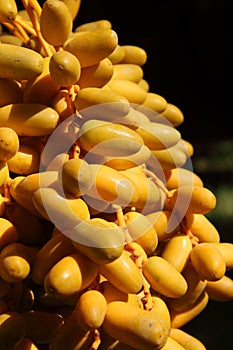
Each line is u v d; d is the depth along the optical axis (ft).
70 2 2.49
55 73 2.04
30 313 2.03
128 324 1.89
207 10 8.94
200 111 9.59
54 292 1.88
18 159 2.09
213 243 2.22
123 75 2.39
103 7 7.64
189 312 2.23
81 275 1.90
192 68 9.22
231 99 9.93
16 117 2.06
